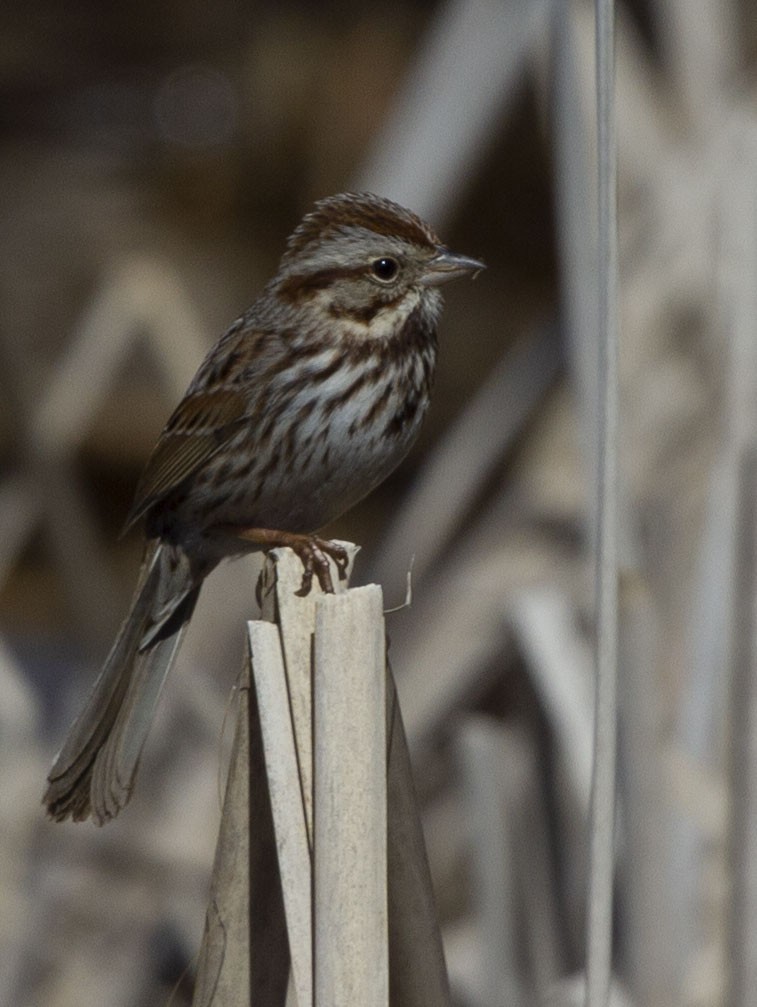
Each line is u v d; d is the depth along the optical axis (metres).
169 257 24.05
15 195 26.70
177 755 11.42
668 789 9.07
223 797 6.91
